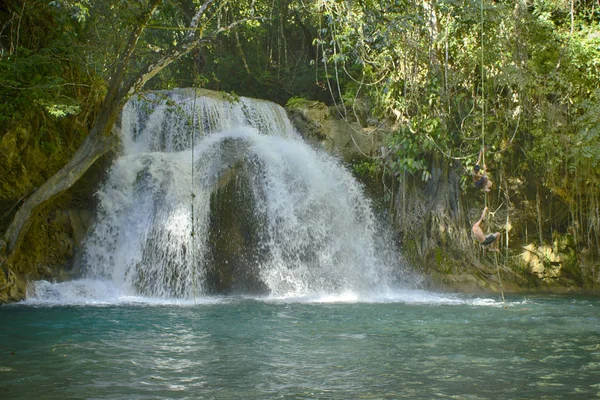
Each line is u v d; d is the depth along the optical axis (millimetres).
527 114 19391
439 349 8812
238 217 18453
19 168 17016
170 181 18047
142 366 7602
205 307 14414
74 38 17562
